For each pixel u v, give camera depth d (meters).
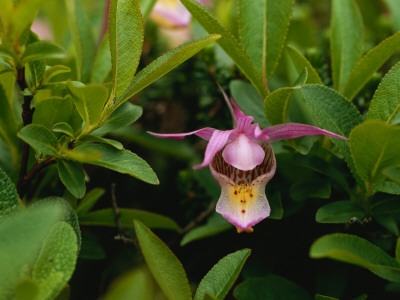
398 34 0.14
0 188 0.11
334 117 0.13
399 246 0.12
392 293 0.15
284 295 0.14
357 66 0.15
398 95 0.13
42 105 0.13
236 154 0.13
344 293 0.15
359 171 0.13
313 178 0.15
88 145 0.12
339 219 0.13
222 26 0.14
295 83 0.13
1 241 0.09
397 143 0.11
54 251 0.10
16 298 0.10
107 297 0.11
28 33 0.12
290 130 0.13
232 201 0.13
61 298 0.11
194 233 0.15
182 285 0.11
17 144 0.15
